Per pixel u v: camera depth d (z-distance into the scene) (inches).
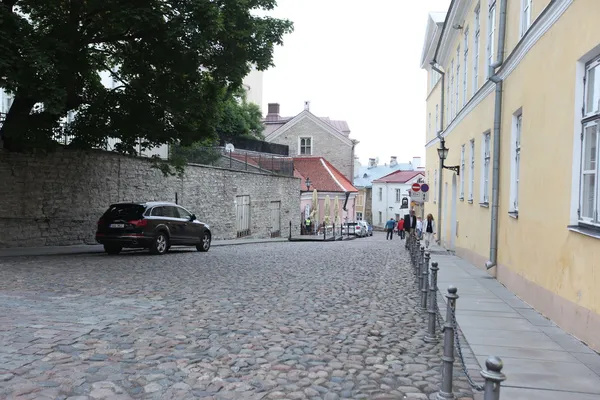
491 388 115.5
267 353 240.2
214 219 1182.3
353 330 291.7
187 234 780.0
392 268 621.6
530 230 373.4
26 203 719.7
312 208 1828.2
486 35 583.5
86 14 599.8
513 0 463.5
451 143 887.7
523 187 395.9
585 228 269.1
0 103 787.4
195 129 731.4
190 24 569.3
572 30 293.3
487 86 546.9
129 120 698.2
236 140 1829.5
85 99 700.7
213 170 1171.9
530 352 250.5
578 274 275.7
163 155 1034.7
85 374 201.9
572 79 292.2
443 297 407.8
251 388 194.4
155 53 640.4
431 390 197.2
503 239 470.9
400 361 234.5
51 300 346.0
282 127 2418.8
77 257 652.1
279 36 667.4
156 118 705.0
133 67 705.0
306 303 368.8
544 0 374.9
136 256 689.0
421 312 350.6
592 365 229.3
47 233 752.3
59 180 764.0
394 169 3804.1
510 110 452.4
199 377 204.4
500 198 488.1
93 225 822.5
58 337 252.1
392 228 1696.6
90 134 714.8
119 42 690.8
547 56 339.6
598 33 257.0
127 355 228.5
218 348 245.1
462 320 323.3
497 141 491.8
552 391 196.1
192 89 695.1
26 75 514.3
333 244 1210.6
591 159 275.9
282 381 203.2
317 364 226.5
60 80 586.9
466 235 698.2
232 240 1230.3
